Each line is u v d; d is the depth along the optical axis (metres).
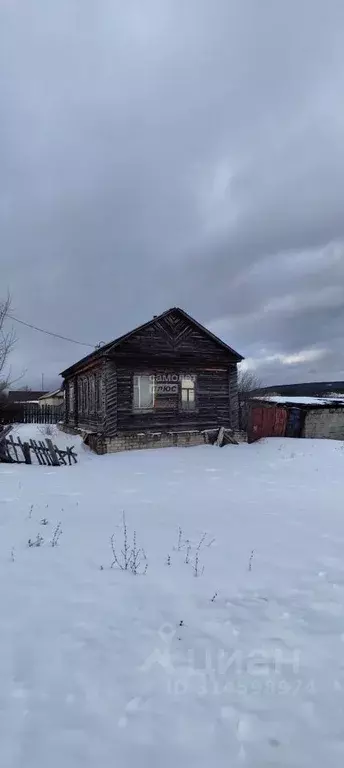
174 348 19.52
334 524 7.88
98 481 12.00
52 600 4.78
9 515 8.09
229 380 20.80
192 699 3.27
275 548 6.56
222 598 4.92
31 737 2.88
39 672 3.54
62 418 35.88
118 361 18.50
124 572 5.52
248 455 17.25
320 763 2.72
